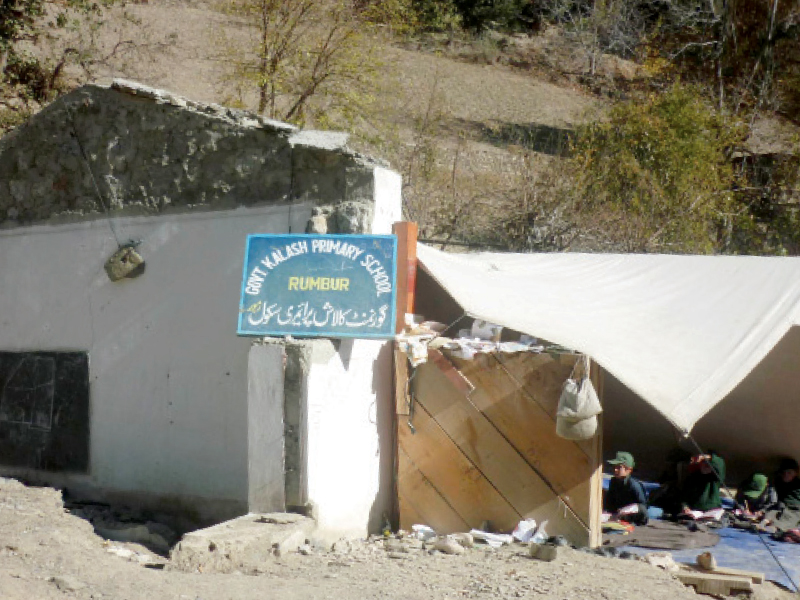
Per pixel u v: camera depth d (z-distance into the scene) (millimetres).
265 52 19375
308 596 5848
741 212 23281
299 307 8016
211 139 9070
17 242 10180
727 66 32000
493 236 20391
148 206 9391
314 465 7660
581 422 7801
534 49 40000
